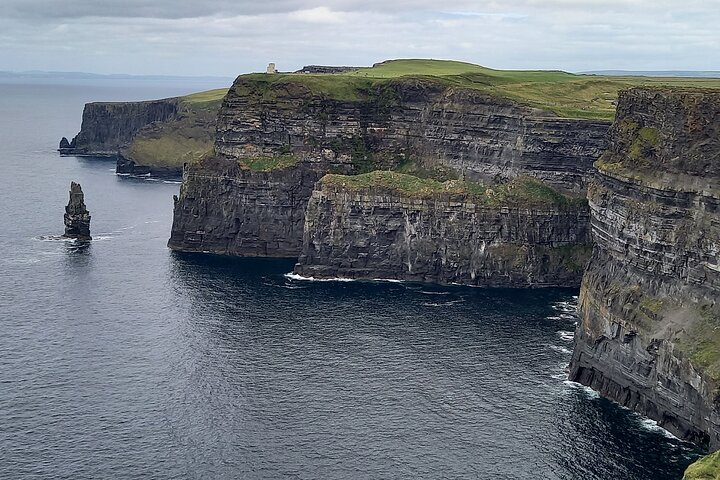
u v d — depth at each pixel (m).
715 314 116.69
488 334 164.25
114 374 140.00
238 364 145.62
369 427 121.94
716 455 93.44
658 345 122.12
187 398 131.00
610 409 128.75
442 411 127.56
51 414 124.25
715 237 117.19
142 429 120.12
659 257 127.06
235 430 120.38
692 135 124.56
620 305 131.12
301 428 121.25
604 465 110.81
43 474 107.19
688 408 116.00
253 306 181.75
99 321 168.00
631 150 137.00
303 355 150.50
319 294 193.88
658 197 127.44
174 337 159.25
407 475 108.50
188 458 112.12
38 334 159.25
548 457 113.12
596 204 143.25
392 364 146.88
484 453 114.31
